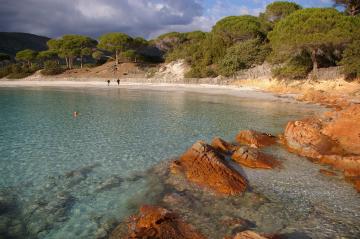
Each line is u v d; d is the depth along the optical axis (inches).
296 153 528.7
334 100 1177.4
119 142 599.8
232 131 706.2
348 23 1505.9
